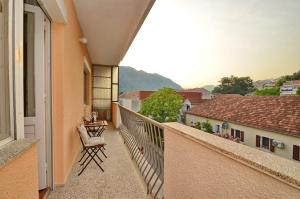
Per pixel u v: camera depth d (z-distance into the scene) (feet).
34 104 7.72
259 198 2.43
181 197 4.79
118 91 33.81
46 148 8.30
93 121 17.80
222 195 3.14
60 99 8.66
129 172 10.44
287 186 2.09
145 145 10.30
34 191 4.81
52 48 8.56
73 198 7.73
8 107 4.30
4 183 3.28
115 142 17.58
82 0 11.45
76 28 13.11
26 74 7.64
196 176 4.03
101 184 8.99
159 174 7.91
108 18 14.10
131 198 7.78
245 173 2.66
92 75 32.19
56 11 7.68
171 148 5.53
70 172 10.38
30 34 7.63
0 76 4.26
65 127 9.18
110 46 22.02
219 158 3.24
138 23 14.67
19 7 4.62
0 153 3.50
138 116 11.65
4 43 4.27
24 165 4.18
